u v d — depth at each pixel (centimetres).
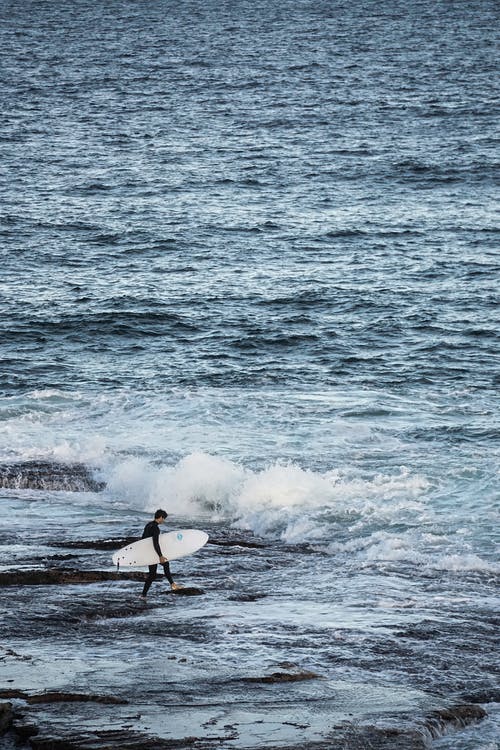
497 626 5891
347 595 6481
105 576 6788
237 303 17175
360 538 7812
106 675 4812
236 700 4506
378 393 12425
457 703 4606
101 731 4072
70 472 9769
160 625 5769
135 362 14038
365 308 16812
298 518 8312
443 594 6519
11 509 8781
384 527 8038
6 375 13325
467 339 15100
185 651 5259
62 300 17238
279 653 5281
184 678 4800
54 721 4178
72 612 5978
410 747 4031
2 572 6719
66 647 5297
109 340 15162
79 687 4612
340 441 10419
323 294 17662
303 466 9581
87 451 10269
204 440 10512
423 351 14475
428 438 10500
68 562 7100
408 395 12350
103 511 8812
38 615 5900
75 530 8119
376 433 10706
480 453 9912
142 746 3922
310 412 11556
